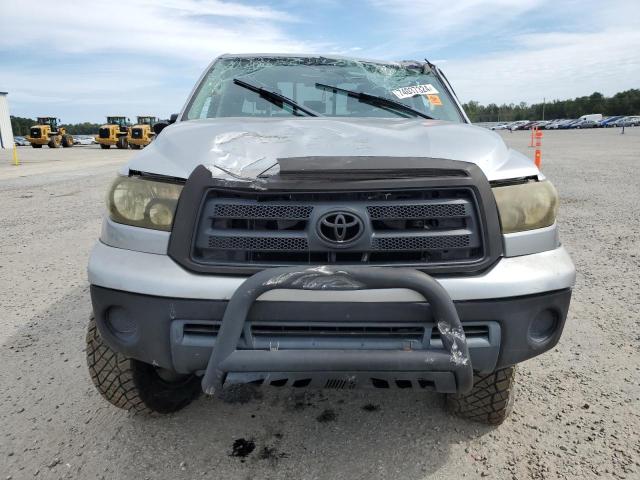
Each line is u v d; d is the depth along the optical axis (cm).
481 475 222
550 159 1852
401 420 261
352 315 179
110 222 209
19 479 217
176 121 316
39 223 779
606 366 318
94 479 218
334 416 265
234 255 188
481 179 191
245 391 288
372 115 321
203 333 189
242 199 187
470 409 246
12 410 268
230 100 326
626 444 242
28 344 347
